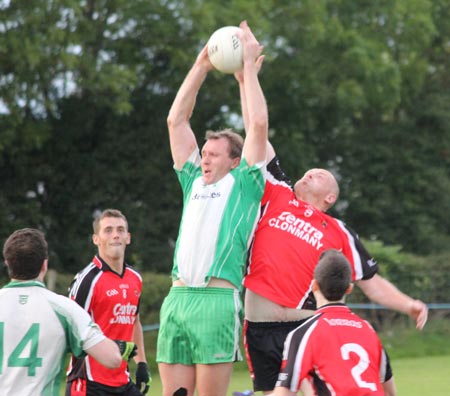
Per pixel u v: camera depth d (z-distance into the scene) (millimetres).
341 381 13531
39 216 56375
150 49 54625
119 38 53125
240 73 17016
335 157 71875
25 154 56094
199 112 59281
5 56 46094
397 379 36688
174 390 16000
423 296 53000
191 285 15703
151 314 43844
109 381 20734
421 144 72000
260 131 15883
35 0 45312
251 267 16984
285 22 57781
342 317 14023
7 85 47562
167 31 51500
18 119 47969
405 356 47250
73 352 13695
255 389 17438
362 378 13594
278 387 13867
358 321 14094
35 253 13664
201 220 15766
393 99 62812
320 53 61188
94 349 13531
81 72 48594
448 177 73750
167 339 16000
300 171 64875
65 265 58531
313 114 66500
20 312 13531
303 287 16750
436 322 51594
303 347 13812
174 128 16891
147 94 59000
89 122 57656
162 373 16125
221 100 58656
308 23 57781
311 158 65875
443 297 53250
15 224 54875
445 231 73750
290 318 16844
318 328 13875
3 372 13375
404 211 71188
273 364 17078
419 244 71812
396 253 53844
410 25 65250
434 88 74062
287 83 61438
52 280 41406
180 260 15852
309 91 61281
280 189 17281
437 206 72375
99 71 48125
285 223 16938
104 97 52031
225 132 16531
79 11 45844
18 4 45125
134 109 58812
